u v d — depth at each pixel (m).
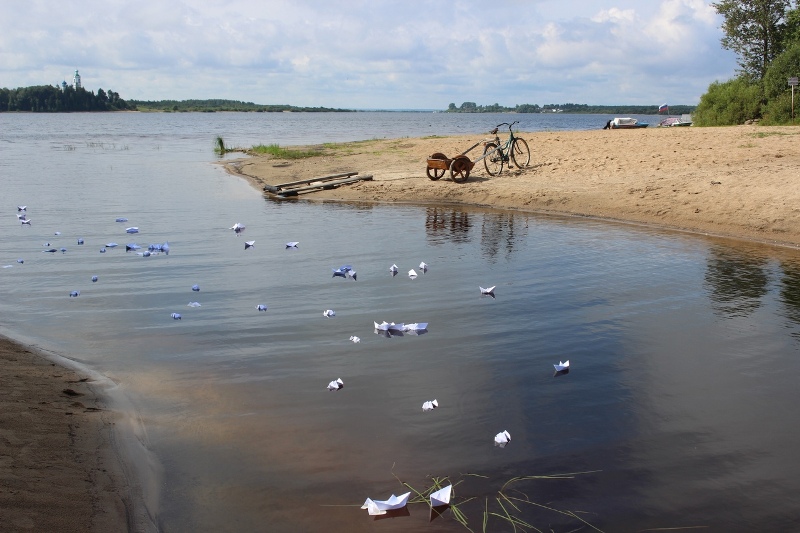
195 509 4.31
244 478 4.67
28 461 4.57
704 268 10.45
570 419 5.56
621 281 9.73
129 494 4.41
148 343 7.19
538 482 4.67
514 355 6.93
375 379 6.32
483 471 4.80
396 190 18.91
